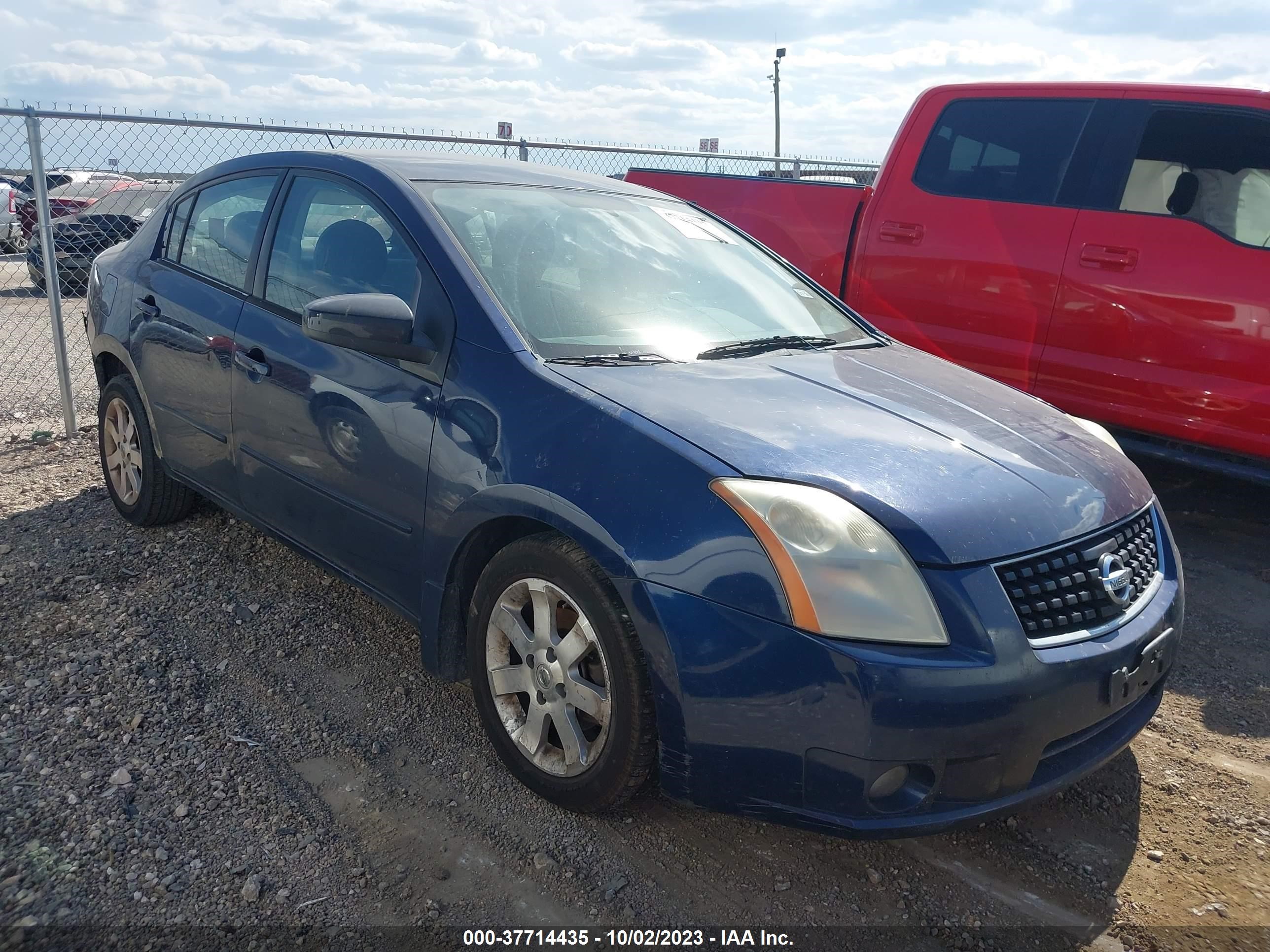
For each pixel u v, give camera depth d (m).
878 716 2.04
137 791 2.52
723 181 6.33
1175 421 4.65
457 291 2.81
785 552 2.12
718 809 2.27
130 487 4.22
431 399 2.73
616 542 2.26
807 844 2.53
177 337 3.70
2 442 5.57
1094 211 4.85
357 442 2.93
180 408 3.74
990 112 5.28
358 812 2.53
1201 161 4.61
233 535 4.21
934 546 2.15
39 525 4.26
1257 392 4.39
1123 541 2.52
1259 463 4.54
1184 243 4.59
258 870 2.29
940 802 2.16
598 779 2.40
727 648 2.14
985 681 2.09
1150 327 4.65
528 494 2.44
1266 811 2.78
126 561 3.91
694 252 3.60
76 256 6.42
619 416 2.43
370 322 2.69
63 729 2.76
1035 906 2.36
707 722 2.18
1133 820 2.72
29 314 9.34
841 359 3.19
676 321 3.13
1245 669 3.65
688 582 2.18
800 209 5.95
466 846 2.43
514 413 2.55
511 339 2.69
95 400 6.68
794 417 2.53
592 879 2.35
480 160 3.64
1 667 3.06
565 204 3.45
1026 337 5.05
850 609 2.09
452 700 3.09
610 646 2.31
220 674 3.13
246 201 3.68
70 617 3.42
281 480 3.27
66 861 2.25
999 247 5.10
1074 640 2.26
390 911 2.20
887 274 5.52
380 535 2.91
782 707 2.11
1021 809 2.24
